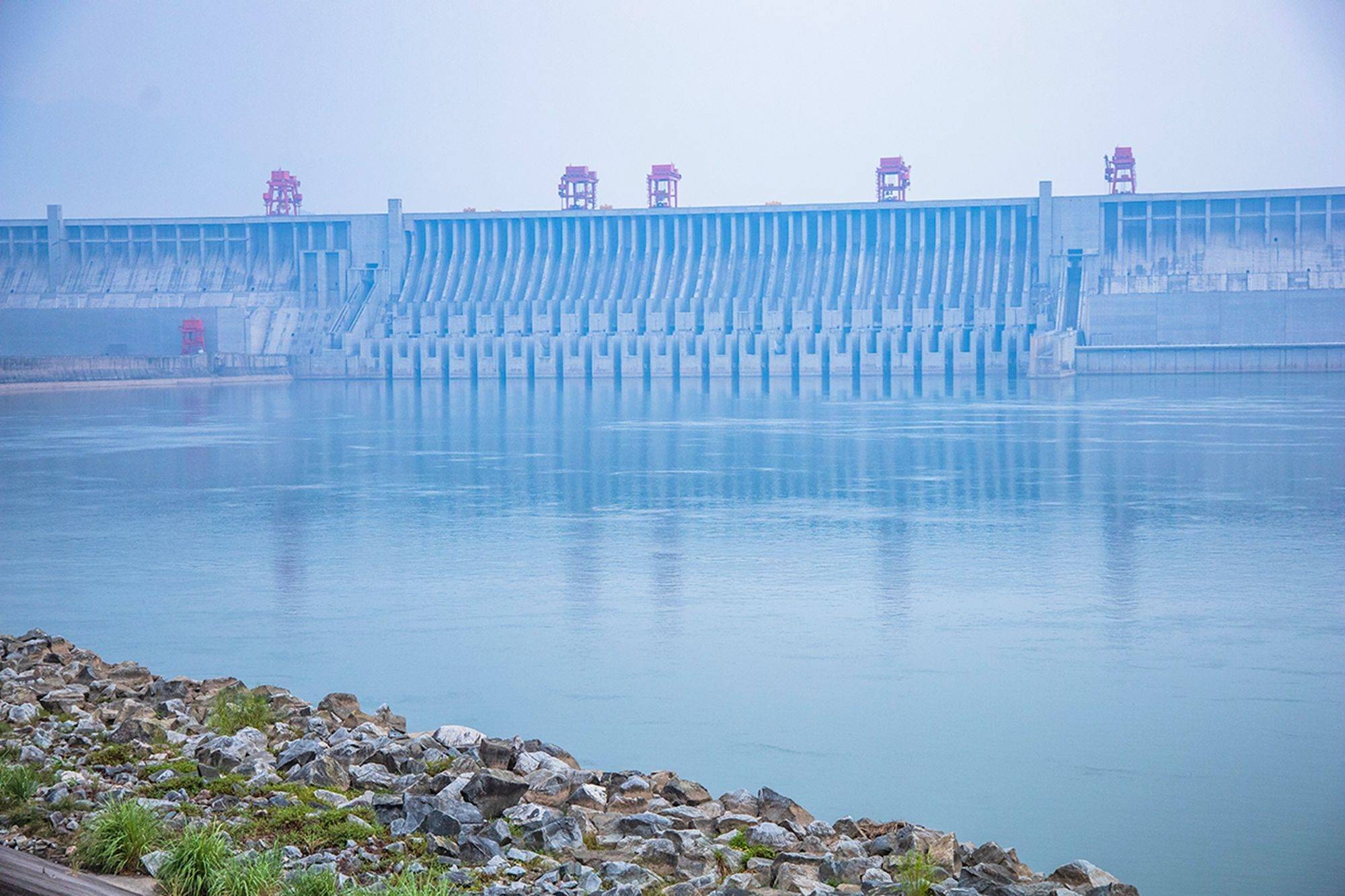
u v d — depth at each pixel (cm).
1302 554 5600
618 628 4278
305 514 7044
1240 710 3381
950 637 4138
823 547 5844
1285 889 2331
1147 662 3834
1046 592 4816
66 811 2323
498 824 2273
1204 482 8194
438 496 7769
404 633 4238
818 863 2216
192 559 5656
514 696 3522
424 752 2723
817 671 3744
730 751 3081
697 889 2055
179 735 2827
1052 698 3484
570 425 13812
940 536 6147
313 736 2847
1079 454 10112
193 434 13000
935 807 2738
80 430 13638
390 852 2180
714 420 14338
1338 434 11588
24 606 4681
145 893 1972
